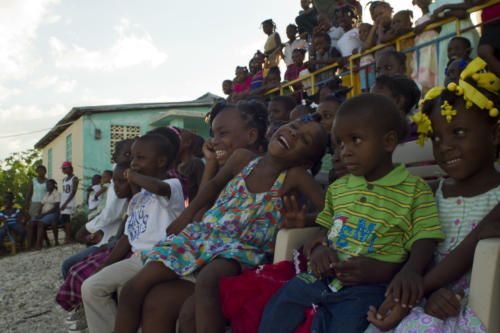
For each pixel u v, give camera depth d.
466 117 1.54
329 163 4.24
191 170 3.69
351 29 5.60
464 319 1.33
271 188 2.09
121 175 3.14
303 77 5.78
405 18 4.33
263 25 7.92
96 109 13.59
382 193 1.65
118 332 2.09
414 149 2.45
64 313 4.51
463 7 3.71
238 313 1.72
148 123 14.67
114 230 3.46
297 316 1.57
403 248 1.61
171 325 2.10
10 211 10.72
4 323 4.29
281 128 2.10
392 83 2.55
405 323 1.36
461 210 1.61
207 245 2.05
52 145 19.47
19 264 8.34
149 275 2.07
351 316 1.46
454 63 3.09
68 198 10.88
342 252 1.66
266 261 2.11
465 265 1.40
